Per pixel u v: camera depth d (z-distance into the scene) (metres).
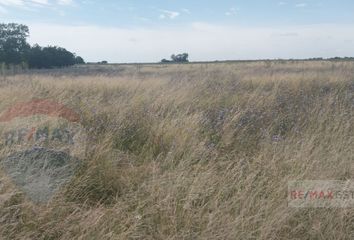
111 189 3.57
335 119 5.56
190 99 7.25
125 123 5.36
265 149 4.38
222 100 7.65
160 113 6.01
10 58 48.53
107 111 6.00
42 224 2.86
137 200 3.29
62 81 11.30
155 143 4.73
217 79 11.14
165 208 3.08
